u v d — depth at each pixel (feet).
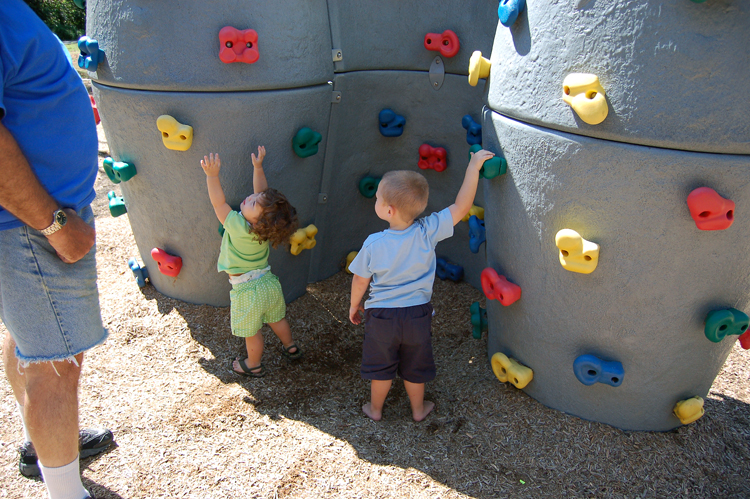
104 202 17.51
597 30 6.07
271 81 9.11
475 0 9.98
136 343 10.27
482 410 8.68
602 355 7.65
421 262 7.82
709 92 5.75
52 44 5.50
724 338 7.50
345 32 10.30
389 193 7.53
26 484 7.22
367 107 11.32
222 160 9.41
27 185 4.98
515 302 8.30
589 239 6.87
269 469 7.54
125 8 8.68
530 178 7.20
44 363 6.11
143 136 9.45
